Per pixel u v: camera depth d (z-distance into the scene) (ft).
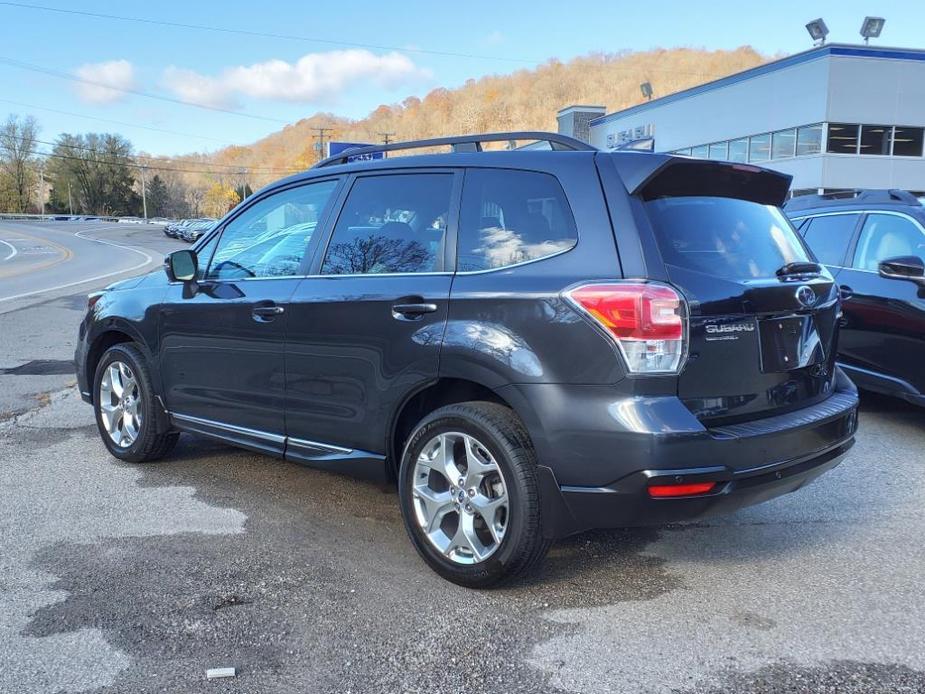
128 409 16.60
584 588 10.98
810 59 98.68
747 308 10.23
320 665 8.98
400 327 11.44
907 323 18.17
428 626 9.87
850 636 9.66
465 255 11.23
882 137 99.25
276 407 13.44
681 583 11.16
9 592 10.67
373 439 12.05
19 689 8.42
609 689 8.52
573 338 9.77
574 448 9.78
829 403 11.51
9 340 34.55
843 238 20.86
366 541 12.57
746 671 8.87
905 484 15.47
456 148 12.53
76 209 463.01
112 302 16.83
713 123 117.08
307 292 12.84
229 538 12.62
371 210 12.65
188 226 205.87
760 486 10.04
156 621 9.92
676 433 9.34
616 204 10.12
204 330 14.58
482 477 10.69
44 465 16.49
